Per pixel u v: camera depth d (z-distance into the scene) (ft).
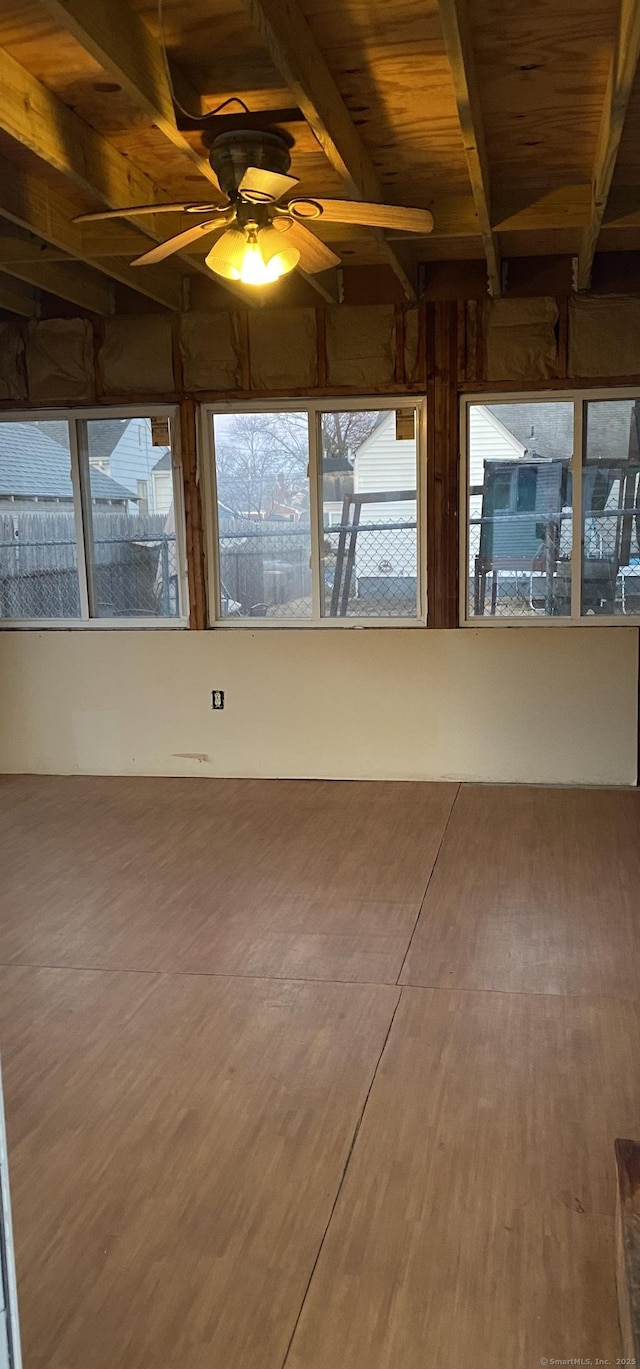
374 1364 5.78
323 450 18.61
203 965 11.02
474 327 17.53
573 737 18.19
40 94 9.98
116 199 11.91
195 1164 7.57
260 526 19.04
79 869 14.26
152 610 19.61
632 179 12.95
